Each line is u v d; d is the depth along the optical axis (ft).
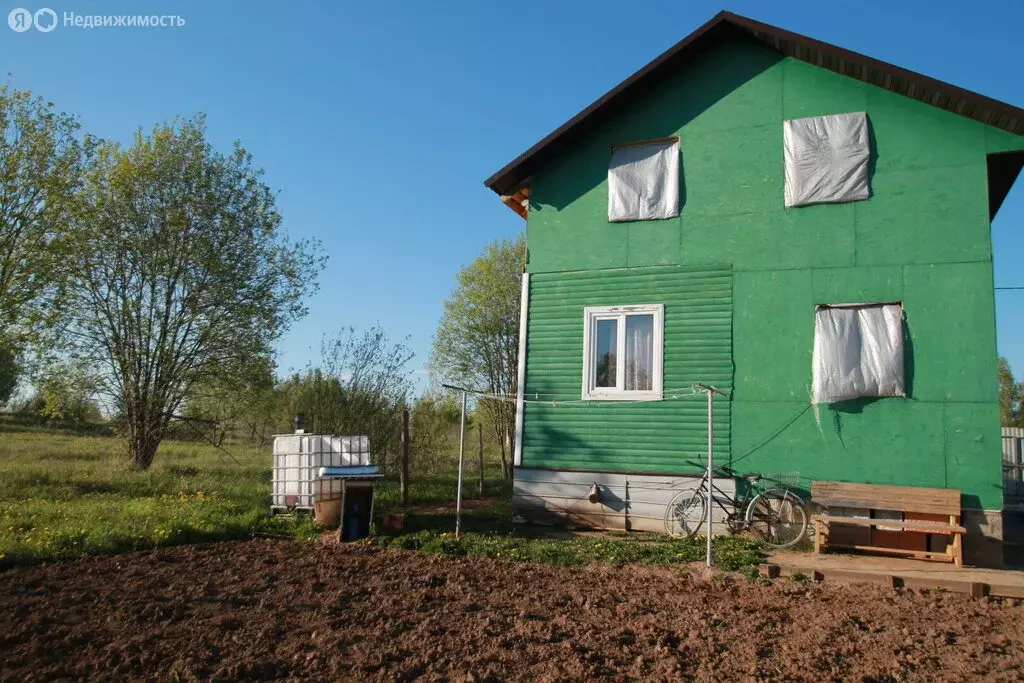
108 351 67.41
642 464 40.22
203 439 71.20
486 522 42.27
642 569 30.68
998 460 34.09
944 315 35.81
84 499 44.09
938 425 35.17
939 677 18.75
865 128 38.45
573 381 42.39
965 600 26.53
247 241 71.51
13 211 61.62
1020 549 38.83
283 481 41.83
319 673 17.94
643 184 42.57
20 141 62.54
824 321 37.65
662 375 40.47
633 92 42.75
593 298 42.70
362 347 61.93
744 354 39.04
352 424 59.47
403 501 50.88
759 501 36.88
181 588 25.50
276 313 72.54
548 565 31.22
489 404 96.43
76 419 74.95
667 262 41.45
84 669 17.80
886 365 36.09
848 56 37.65
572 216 43.93
